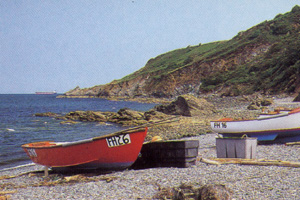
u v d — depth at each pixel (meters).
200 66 156.00
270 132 19.11
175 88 157.50
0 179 14.42
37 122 51.78
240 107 61.56
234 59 148.38
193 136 26.81
